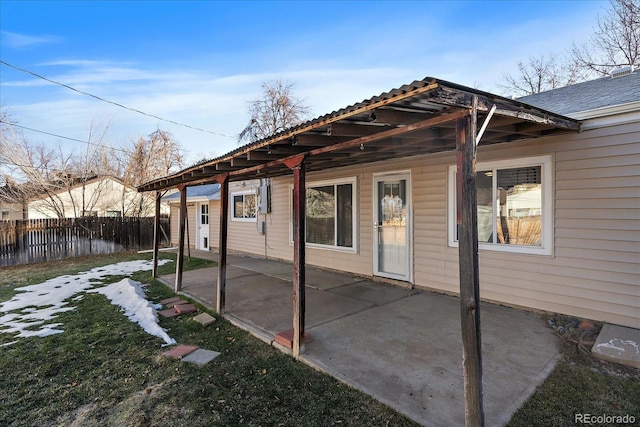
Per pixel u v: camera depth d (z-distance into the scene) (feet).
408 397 8.39
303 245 11.52
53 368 10.57
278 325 13.80
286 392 8.97
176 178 19.06
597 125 12.77
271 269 26.63
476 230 6.73
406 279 20.11
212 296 18.71
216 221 41.37
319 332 12.87
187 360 11.01
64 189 52.80
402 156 18.08
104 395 8.99
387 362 10.32
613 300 12.59
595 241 12.98
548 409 7.80
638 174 11.97
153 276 24.48
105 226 41.24
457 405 8.01
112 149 62.69
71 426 7.71
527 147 14.66
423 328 13.15
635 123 11.99
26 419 7.98
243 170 15.48
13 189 50.72
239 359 11.07
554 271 14.08
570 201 13.56
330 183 25.22
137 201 62.03
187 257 35.12
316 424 7.59
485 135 12.82
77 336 13.26
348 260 23.90
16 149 50.70
